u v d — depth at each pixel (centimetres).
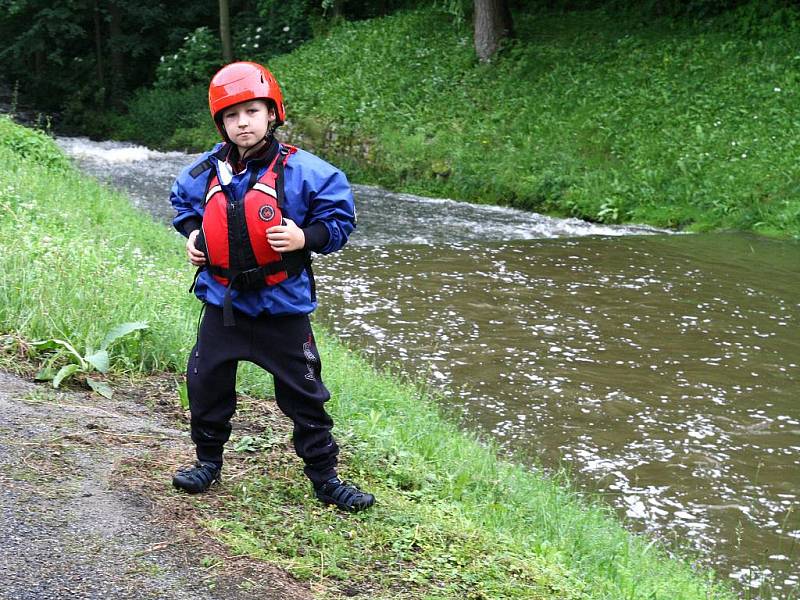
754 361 785
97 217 1001
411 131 1955
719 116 1694
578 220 1507
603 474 570
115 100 2962
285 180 325
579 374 743
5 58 3222
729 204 1444
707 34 1994
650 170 1577
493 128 1880
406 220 1448
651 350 807
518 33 2252
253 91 316
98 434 404
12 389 452
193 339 576
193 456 394
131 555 297
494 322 880
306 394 344
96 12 3036
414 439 507
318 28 2756
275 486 374
